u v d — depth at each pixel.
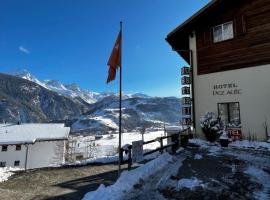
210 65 15.80
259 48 13.75
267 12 13.66
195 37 16.80
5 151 25.67
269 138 12.86
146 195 6.13
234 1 15.05
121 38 8.66
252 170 8.17
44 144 26.78
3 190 6.55
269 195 5.97
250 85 13.90
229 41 15.05
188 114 16.33
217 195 6.07
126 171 8.11
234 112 14.63
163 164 9.27
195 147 13.20
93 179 7.64
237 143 13.39
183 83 16.72
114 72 8.65
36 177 7.98
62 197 5.99
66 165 10.05
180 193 6.25
